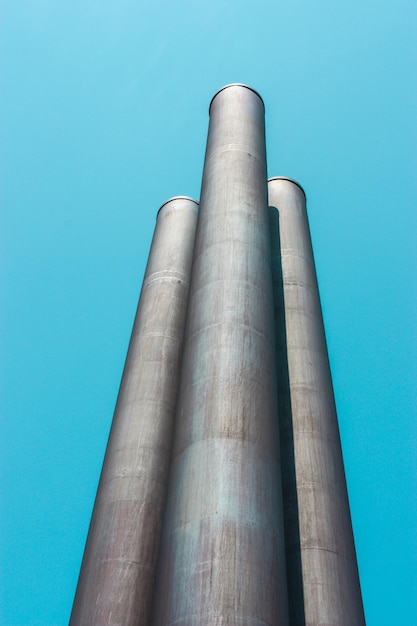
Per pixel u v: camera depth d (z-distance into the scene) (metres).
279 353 13.61
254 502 8.53
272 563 8.14
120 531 11.40
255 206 13.48
